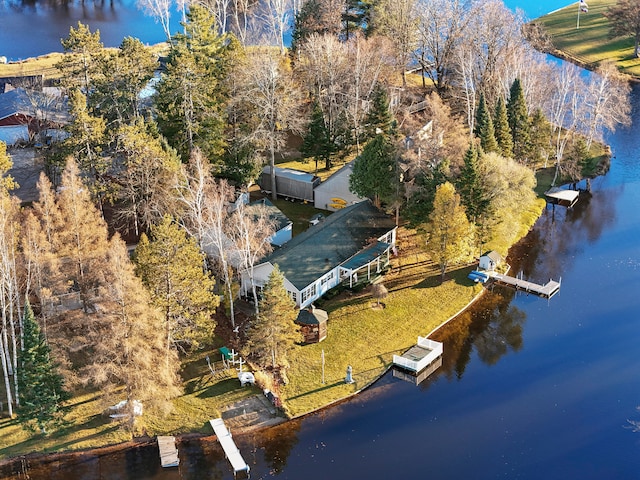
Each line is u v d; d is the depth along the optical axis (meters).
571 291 72.69
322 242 71.50
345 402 57.81
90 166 71.00
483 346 64.75
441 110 84.25
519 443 53.53
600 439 53.75
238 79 84.81
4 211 56.00
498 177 74.88
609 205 90.75
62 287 56.53
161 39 152.25
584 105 100.50
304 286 66.00
